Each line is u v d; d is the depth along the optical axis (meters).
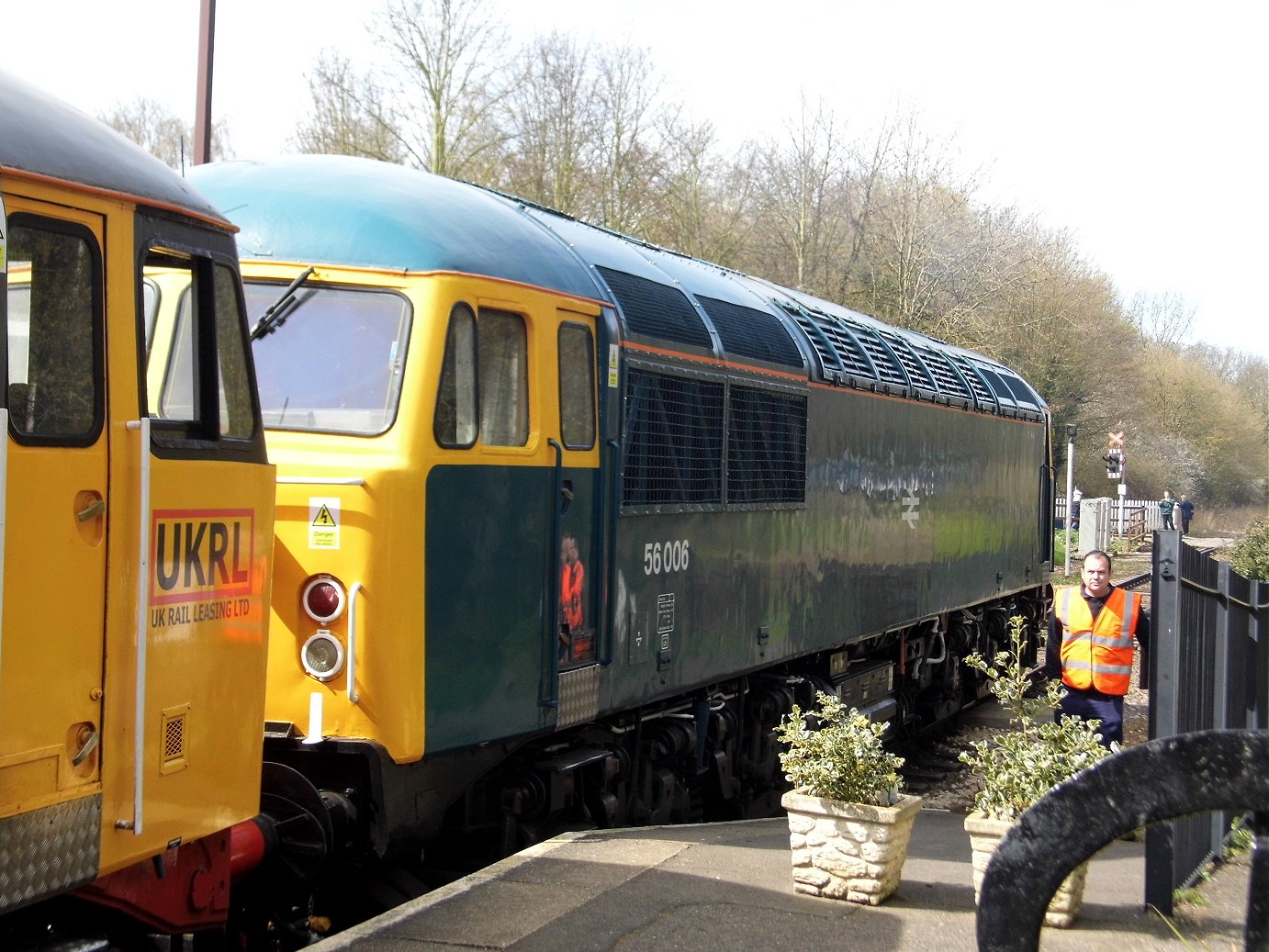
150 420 4.02
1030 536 18.34
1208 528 60.84
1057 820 2.34
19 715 3.54
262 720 4.68
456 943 5.20
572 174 31.67
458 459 6.27
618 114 32.38
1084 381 43.72
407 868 6.99
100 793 3.80
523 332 6.84
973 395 15.46
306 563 5.94
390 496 5.94
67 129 3.94
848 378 11.32
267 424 6.17
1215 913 6.16
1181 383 59.44
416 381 6.12
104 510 3.84
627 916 5.63
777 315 10.67
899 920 5.75
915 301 36.06
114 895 4.16
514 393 6.75
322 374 6.23
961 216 36.88
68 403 3.75
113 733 3.86
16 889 3.52
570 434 7.17
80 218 3.85
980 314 38.12
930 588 13.81
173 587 4.14
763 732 10.41
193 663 4.24
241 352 4.63
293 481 5.98
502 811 7.05
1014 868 2.37
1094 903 6.25
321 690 5.91
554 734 7.45
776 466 9.91
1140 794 2.31
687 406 8.49
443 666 6.16
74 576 3.73
